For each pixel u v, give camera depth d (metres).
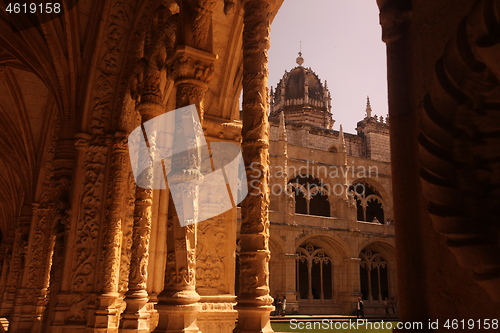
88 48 10.18
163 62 7.89
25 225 17.56
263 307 4.50
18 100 15.93
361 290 40.16
